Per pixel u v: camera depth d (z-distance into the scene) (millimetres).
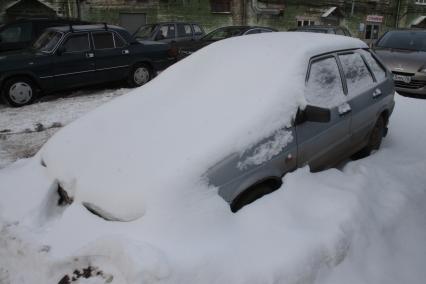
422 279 2479
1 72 7160
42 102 7812
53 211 2701
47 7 14547
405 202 3117
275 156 2703
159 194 2188
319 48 3365
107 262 2080
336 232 2441
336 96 3410
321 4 22250
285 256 2176
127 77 9016
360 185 3066
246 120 2605
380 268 2461
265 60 3102
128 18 16484
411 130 5258
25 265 2316
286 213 2498
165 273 1907
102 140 2812
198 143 2461
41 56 7633
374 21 23641
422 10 27297
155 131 2705
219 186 2365
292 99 2846
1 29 9719
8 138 5629
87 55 8172
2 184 2973
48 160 2992
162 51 9438
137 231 2133
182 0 17500
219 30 12312
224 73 3119
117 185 2354
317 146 3162
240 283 2018
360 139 3922
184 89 3174
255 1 19531
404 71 7648
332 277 2297
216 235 2197
